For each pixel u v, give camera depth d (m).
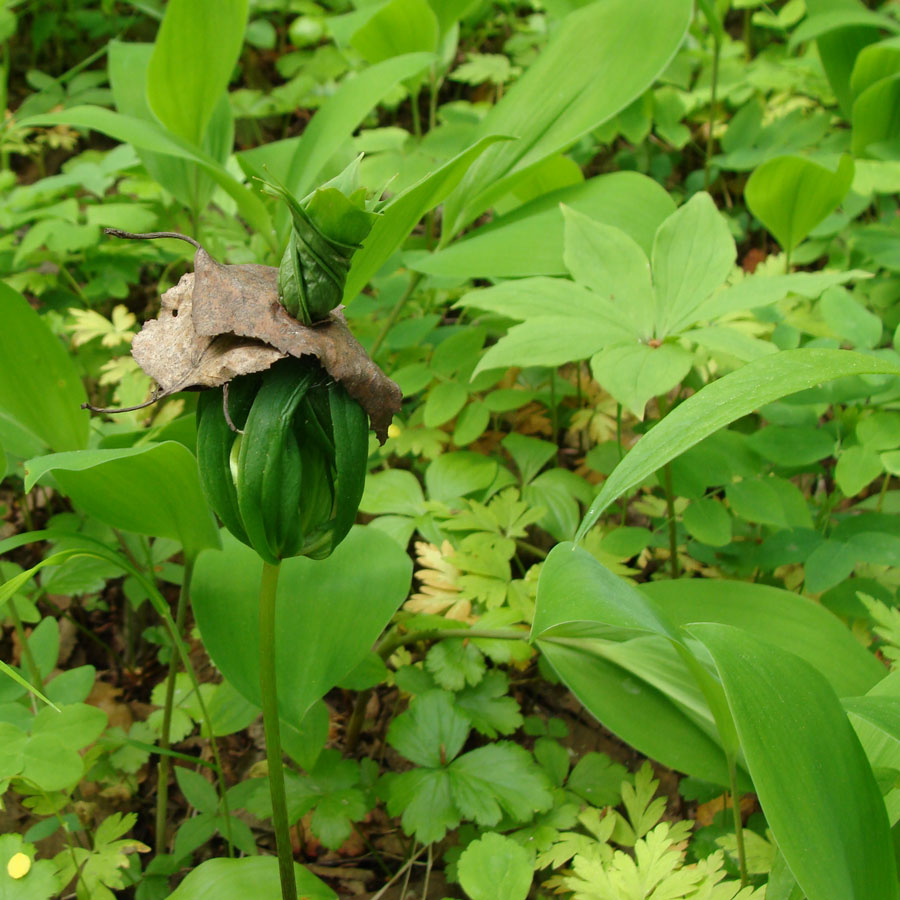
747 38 1.29
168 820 0.62
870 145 0.90
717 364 0.75
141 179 1.00
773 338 0.67
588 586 0.42
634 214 0.72
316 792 0.56
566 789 0.56
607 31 0.73
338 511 0.43
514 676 0.67
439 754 0.55
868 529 0.60
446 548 0.63
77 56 1.48
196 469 0.50
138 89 0.88
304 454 0.42
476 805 0.53
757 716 0.39
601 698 0.54
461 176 0.57
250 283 0.41
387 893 0.57
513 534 0.64
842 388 0.61
